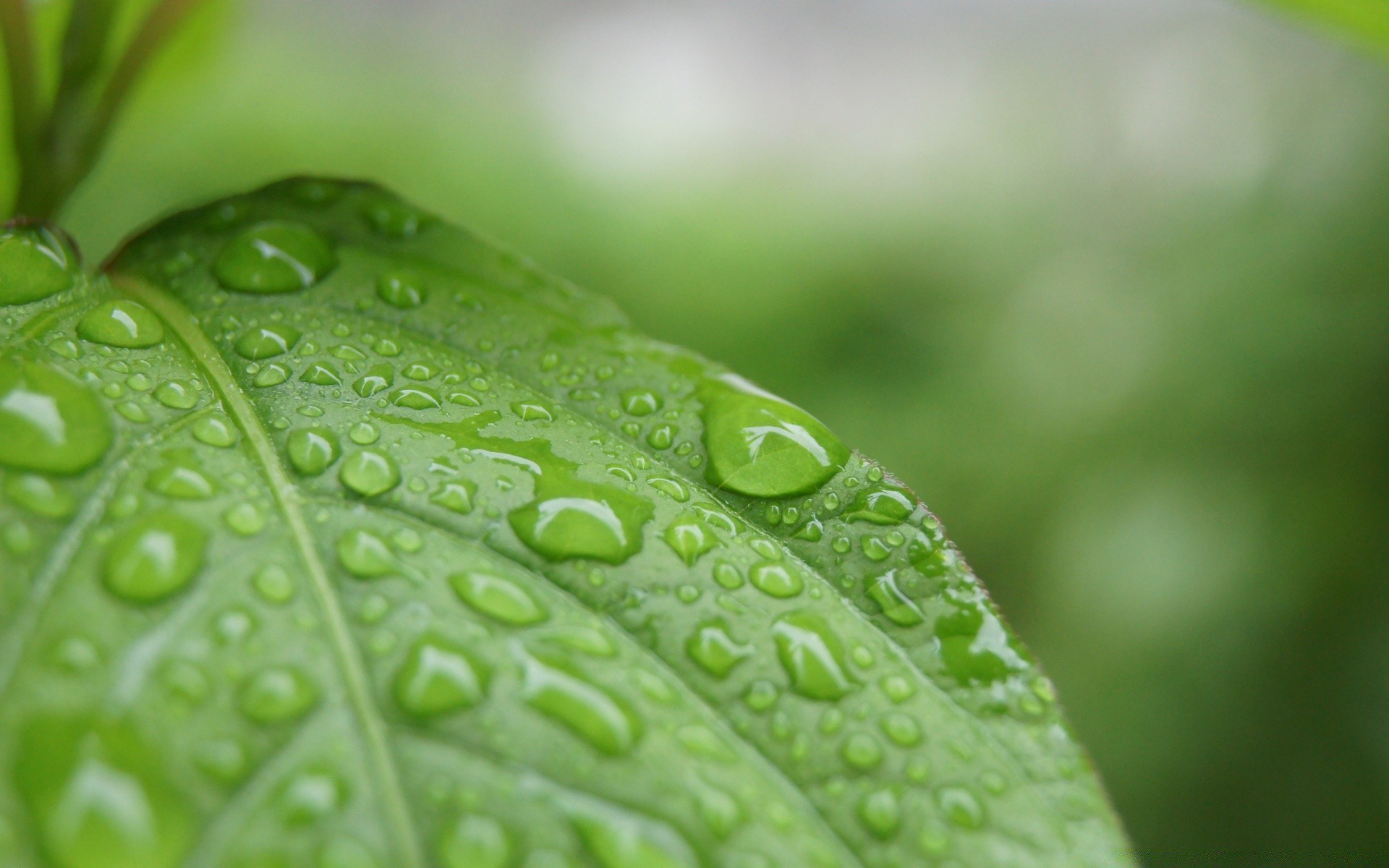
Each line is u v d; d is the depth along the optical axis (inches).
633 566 5.9
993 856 5.7
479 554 5.9
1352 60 21.5
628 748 5.7
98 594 5.7
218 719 5.6
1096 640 20.1
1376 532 18.6
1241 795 18.7
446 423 6.1
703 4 30.2
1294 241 20.7
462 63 26.6
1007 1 29.0
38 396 5.9
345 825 5.5
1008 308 24.7
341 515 5.9
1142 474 20.7
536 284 6.4
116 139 7.7
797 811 5.7
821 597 5.9
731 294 24.6
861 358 24.8
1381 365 19.2
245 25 7.7
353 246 6.4
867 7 29.9
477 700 5.7
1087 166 26.0
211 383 6.1
